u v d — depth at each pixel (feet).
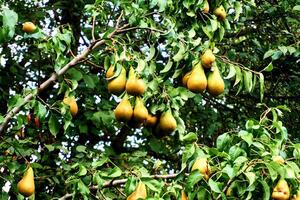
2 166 9.82
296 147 8.19
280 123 8.29
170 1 9.36
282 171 7.66
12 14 7.84
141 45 12.14
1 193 9.75
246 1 10.43
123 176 10.76
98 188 9.25
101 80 14.01
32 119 12.34
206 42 9.11
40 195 12.76
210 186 7.66
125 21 10.35
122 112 8.98
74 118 13.28
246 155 7.98
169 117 9.16
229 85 13.32
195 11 9.32
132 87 8.95
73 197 9.27
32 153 11.50
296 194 7.84
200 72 8.96
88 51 9.27
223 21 9.72
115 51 9.12
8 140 10.15
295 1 14.33
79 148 12.23
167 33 9.16
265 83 17.29
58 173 12.50
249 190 7.71
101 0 9.62
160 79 9.20
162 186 8.35
